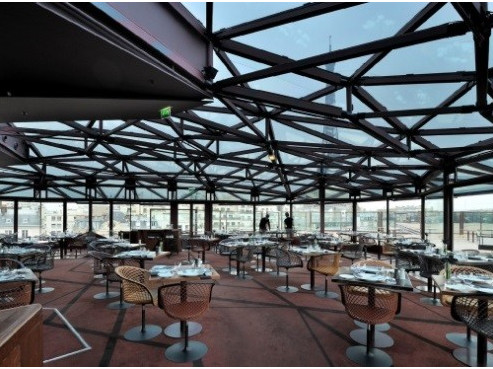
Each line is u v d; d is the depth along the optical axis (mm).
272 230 15180
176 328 4441
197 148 9359
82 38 2488
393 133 6238
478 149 6117
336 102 5164
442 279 4137
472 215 8242
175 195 15469
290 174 12719
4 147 8172
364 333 4301
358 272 4438
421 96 4930
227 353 3705
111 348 3834
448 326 4570
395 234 12289
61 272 8562
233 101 5168
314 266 6629
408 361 3541
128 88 3594
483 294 3354
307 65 3096
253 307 5461
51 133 7426
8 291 3773
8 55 2840
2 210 13109
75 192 14250
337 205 14906
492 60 3578
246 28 3375
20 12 2119
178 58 3084
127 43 2607
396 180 12141
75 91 3729
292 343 3986
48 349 3807
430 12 3016
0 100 3836
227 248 9523
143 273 5023
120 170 12352
